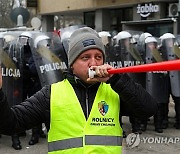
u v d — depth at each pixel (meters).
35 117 1.96
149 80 6.62
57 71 5.79
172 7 14.44
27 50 6.03
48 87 2.02
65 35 5.96
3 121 1.82
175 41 6.67
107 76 1.80
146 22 15.52
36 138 6.22
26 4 21.77
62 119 1.93
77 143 1.90
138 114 1.97
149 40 6.54
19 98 5.96
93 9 18.73
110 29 18.30
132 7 16.92
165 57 6.59
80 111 1.94
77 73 1.96
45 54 5.80
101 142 1.91
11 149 5.96
